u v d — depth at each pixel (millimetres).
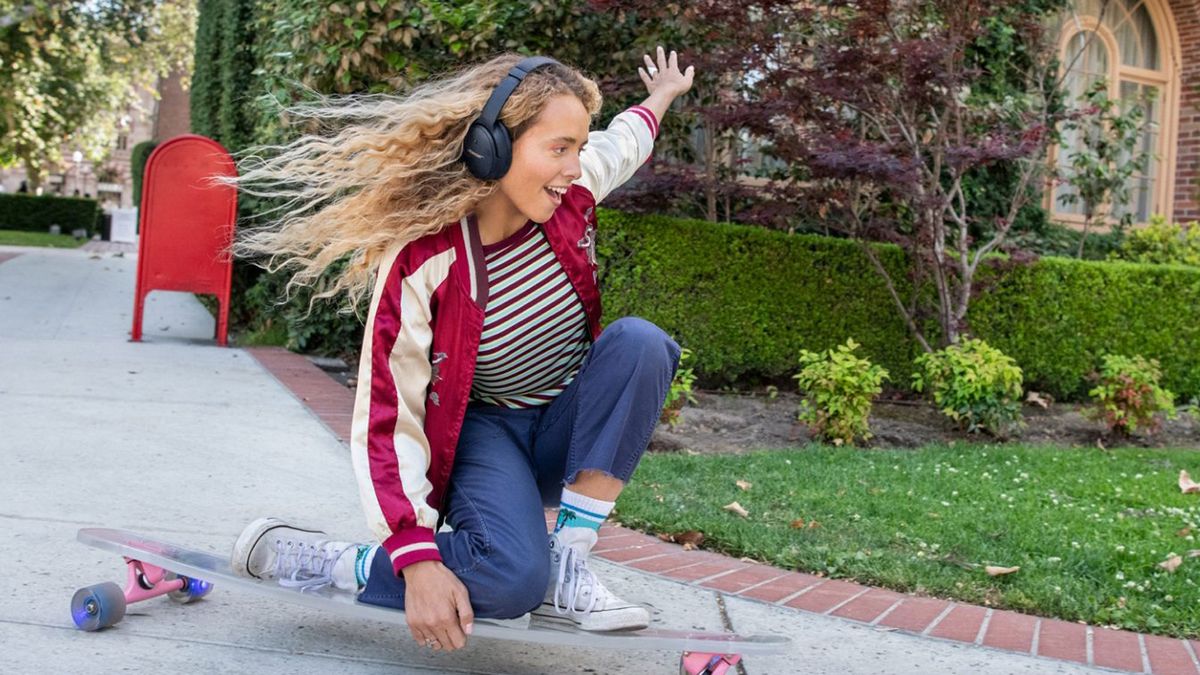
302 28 6863
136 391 5703
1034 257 7078
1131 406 6598
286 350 8086
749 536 3656
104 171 36844
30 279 12039
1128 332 7945
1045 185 9359
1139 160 9359
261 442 4734
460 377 2062
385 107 2074
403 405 1983
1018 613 3125
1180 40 11016
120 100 23547
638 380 2154
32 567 2857
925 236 6828
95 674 2182
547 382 2295
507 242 2082
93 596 2396
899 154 6574
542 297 2123
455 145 1983
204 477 4043
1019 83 8930
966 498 4539
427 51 6840
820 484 4641
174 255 7906
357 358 8023
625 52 6961
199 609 2652
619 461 2189
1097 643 2855
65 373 6078
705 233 7125
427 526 1980
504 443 2250
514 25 6859
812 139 6387
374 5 6473
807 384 5871
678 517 3830
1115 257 9539
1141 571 3520
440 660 2410
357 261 2080
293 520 3543
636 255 7008
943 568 3469
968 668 2611
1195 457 5914
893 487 4637
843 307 7441
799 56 6527
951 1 6320
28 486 3699
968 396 6246
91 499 3602
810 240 7355
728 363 7262
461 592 1978
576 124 1981
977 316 7500
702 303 7145
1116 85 10695
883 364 7520
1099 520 4188
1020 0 7188
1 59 17109
